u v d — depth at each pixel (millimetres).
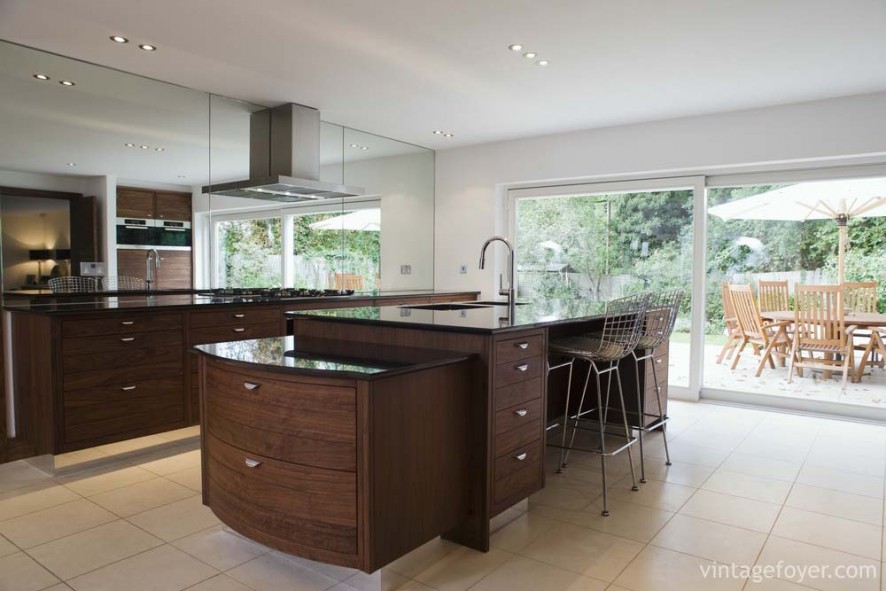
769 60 3545
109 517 2619
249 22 3010
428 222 6434
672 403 5016
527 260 6031
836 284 4543
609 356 2918
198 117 4309
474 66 3678
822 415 4559
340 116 4926
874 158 4316
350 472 1903
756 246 4883
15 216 3457
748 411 4715
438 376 2162
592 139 5363
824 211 4586
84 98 3713
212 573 2139
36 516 2627
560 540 2434
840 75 3803
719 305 5059
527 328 2486
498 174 5984
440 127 5324
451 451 2242
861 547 2363
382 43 3295
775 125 4512
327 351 2369
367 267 5828
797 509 2756
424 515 2121
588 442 3867
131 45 3314
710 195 5078
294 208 5211
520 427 2531
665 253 5219
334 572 2145
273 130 4664
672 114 4805
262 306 4203
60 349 3100
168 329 3609
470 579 2115
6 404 3395
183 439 3768
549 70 3742
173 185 4273
